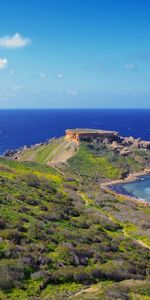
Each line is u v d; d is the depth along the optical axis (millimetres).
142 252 42531
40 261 29688
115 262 35062
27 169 100312
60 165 146500
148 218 65250
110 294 25469
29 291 25797
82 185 92750
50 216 45750
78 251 34062
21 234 33781
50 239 35625
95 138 175125
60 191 72750
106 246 39438
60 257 32094
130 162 158875
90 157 156875
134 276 32219
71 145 167750
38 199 54719
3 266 27047
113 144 172375
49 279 27656
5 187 54875
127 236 51188
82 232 42844
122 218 62438
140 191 127062
